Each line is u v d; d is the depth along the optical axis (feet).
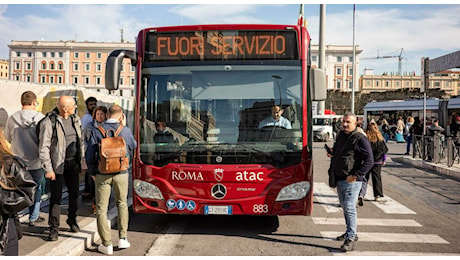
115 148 17.07
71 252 16.94
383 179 40.22
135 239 19.86
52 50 335.88
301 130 19.83
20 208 9.86
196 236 20.44
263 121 19.81
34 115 19.84
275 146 19.54
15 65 337.93
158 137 19.83
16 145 19.47
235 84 20.24
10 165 9.89
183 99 20.10
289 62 20.47
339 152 18.79
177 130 19.81
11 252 10.07
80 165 19.47
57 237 18.03
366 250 18.51
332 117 116.47
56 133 18.25
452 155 44.86
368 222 23.75
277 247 18.74
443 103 75.46
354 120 18.75
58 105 19.03
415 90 203.51
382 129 104.63
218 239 19.95
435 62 53.93
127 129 18.20
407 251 18.42
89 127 21.35
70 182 19.01
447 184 37.29
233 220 23.71
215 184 19.21
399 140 97.35
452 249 18.78
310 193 19.70
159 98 20.20
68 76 335.67
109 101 41.24
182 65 20.42
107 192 17.58
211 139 19.60
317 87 20.44
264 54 20.53
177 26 20.70
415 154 55.36
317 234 21.01
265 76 20.30
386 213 26.11
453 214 25.91
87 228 19.88
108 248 17.52
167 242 19.39
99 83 336.29
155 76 20.42
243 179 19.16
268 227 22.24
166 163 19.58
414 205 28.53
